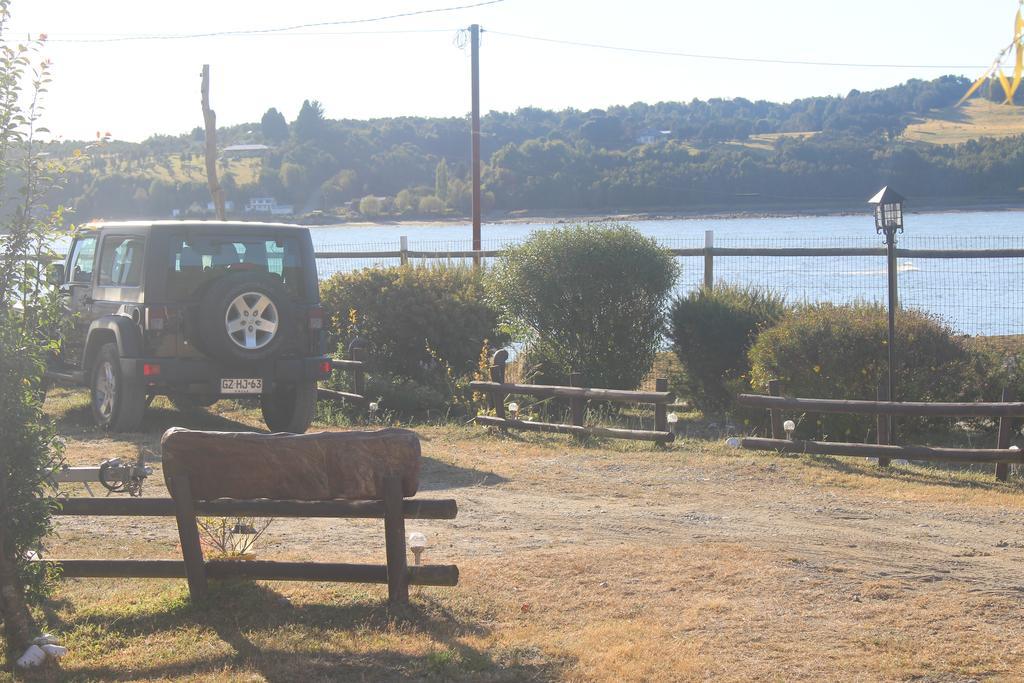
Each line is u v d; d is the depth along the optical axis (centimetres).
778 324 1329
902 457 1023
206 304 1062
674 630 520
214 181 2095
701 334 1511
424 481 952
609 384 1530
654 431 1151
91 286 1195
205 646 487
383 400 1420
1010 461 984
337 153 10088
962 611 551
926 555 679
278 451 518
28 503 482
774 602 565
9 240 486
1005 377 1243
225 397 1130
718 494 902
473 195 2462
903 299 1537
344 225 6681
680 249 1641
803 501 872
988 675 465
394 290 1589
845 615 545
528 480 959
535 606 557
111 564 531
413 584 542
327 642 494
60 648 467
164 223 1092
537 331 1561
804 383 1240
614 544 702
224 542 592
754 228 3928
